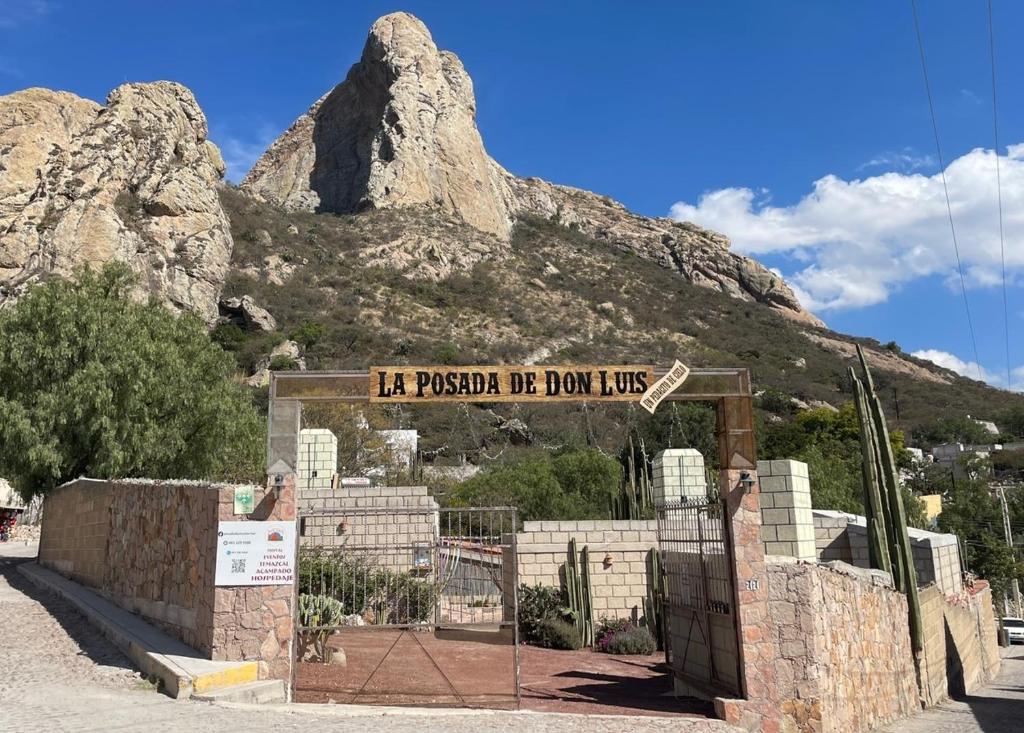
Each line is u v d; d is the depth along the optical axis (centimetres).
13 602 1301
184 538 995
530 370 953
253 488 891
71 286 2188
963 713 1302
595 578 1608
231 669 815
